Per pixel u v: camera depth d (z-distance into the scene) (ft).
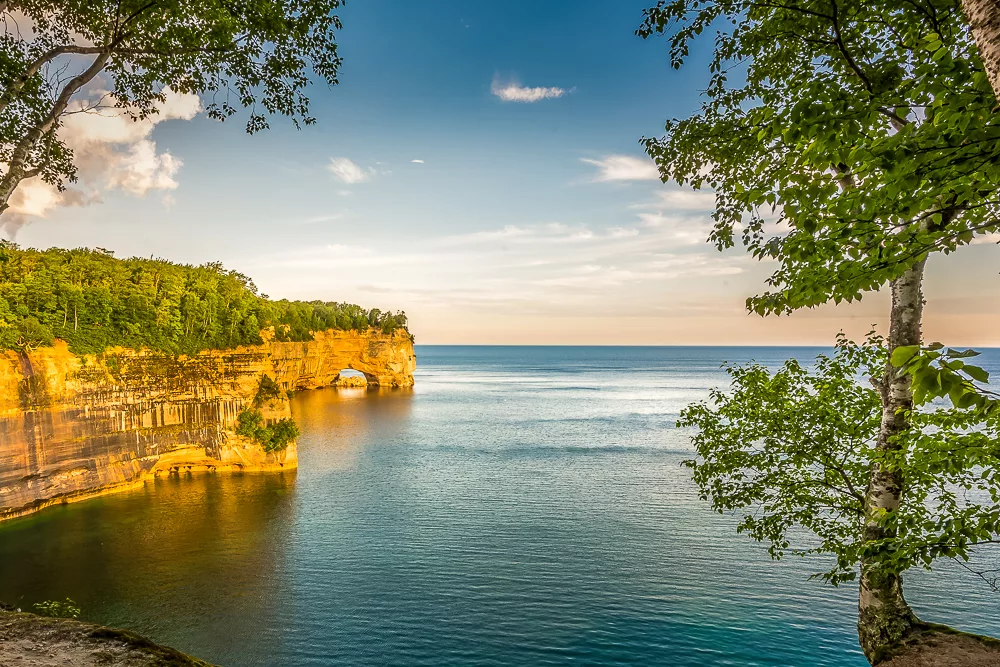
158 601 92.89
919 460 27.73
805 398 42.50
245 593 95.50
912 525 27.35
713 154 35.94
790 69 32.50
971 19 13.83
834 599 91.04
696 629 82.43
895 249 19.81
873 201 18.26
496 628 83.35
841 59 26.78
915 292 32.24
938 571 94.58
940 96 16.88
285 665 74.59
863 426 39.70
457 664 74.74
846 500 41.42
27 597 94.89
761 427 43.50
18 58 33.83
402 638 81.10
